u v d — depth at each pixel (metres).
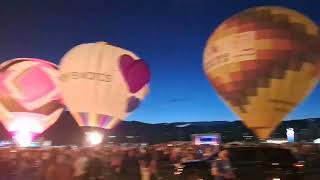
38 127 36.97
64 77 29.00
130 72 28.80
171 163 34.19
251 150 16.25
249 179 15.88
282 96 22.73
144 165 25.12
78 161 18.23
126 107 28.75
